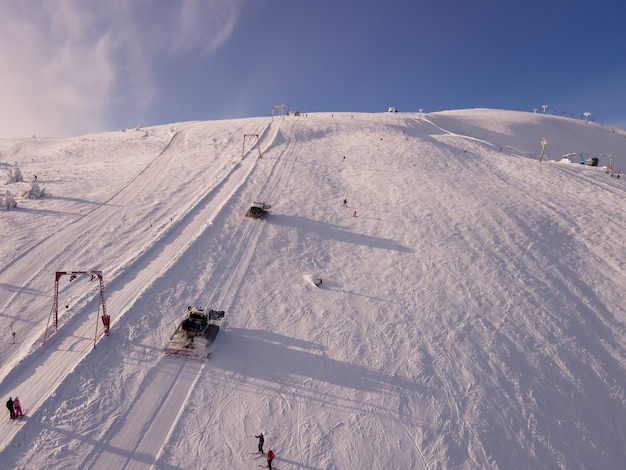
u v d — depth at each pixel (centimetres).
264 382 1944
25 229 3161
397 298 2652
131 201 3831
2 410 1662
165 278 2606
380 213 3759
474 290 2792
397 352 2216
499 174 5238
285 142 5859
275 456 1608
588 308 2773
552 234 3650
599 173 5972
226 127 6900
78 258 2825
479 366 2186
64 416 1658
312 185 4275
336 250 3158
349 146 5844
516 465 1731
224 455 1587
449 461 1689
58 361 1931
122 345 2058
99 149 6450
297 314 2425
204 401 1803
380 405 1897
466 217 3778
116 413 1702
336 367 2080
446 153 5850
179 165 4947
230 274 2736
